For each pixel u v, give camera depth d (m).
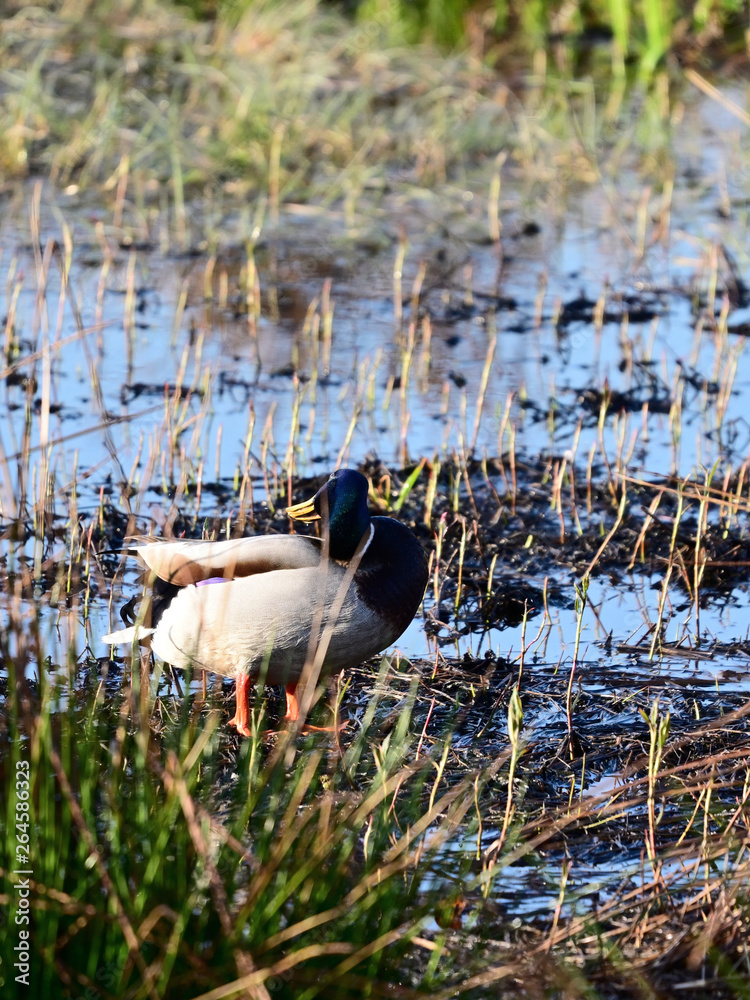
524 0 26.72
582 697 8.64
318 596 7.64
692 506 11.73
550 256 18.28
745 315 16.39
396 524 8.07
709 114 24.36
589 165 21.19
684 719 8.38
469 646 9.41
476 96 23.47
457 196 20.27
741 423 13.53
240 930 5.48
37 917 5.44
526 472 12.41
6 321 14.86
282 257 17.89
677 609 10.02
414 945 6.07
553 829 6.80
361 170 20.31
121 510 11.17
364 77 23.78
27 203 19.17
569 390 14.27
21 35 23.84
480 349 15.25
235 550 7.82
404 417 12.61
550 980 5.79
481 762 7.87
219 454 11.93
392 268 17.67
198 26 25.00
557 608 10.02
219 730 8.16
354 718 8.34
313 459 12.45
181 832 5.85
